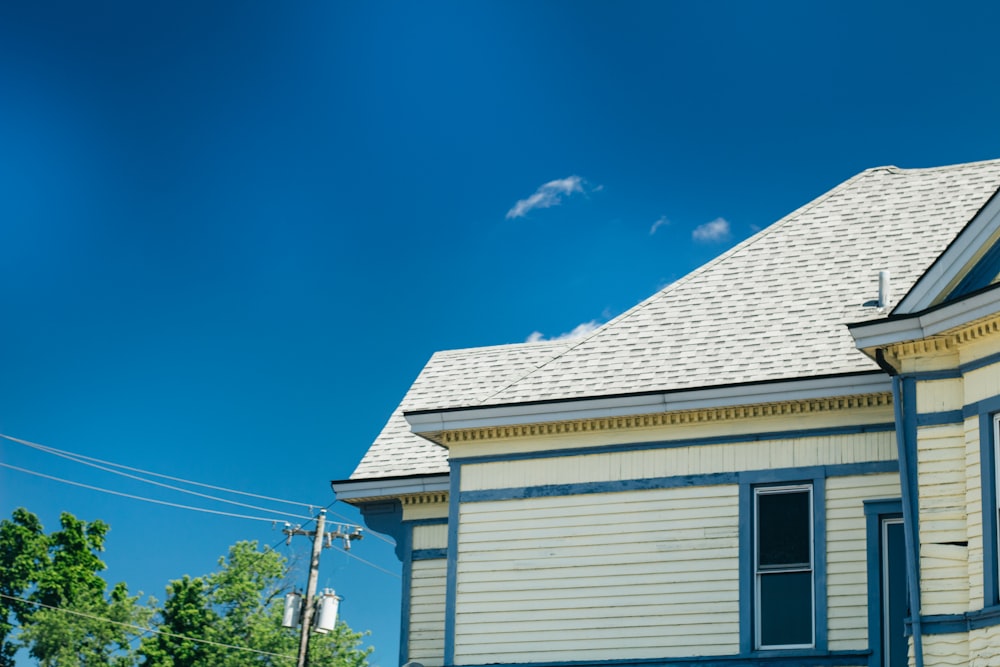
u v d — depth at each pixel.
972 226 17.83
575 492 21.08
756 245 23.33
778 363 20.42
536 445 21.56
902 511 18.91
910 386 18.20
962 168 23.42
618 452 21.03
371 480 24.48
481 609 21.05
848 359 19.97
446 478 23.98
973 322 17.44
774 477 19.95
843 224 23.08
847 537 19.31
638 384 21.06
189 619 57.09
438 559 23.97
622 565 20.44
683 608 19.89
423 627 23.61
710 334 21.61
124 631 55.91
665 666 19.69
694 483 20.41
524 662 20.50
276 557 59.16
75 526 56.88
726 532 20.02
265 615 58.25
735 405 20.23
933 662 16.94
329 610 36.66
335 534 38.38
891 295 20.86
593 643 20.22
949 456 17.66
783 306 21.62
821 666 18.83
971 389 17.64
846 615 18.98
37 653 54.38
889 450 19.44
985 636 16.48
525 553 21.08
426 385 26.20
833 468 19.67
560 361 22.27
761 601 19.62
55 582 55.78
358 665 59.66
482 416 21.62
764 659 19.12
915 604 17.23
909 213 22.80
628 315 22.78
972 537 17.05
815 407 19.97
